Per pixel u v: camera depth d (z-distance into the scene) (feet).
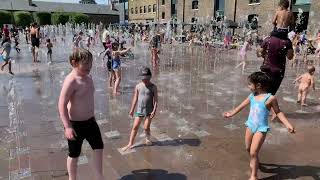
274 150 17.79
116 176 14.84
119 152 17.60
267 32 105.29
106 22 260.42
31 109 25.98
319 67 54.03
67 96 12.17
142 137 19.81
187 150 17.87
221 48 95.20
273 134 20.35
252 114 14.28
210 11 135.64
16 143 18.83
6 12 199.93
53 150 17.84
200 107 27.02
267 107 13.89
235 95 31.63
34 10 241.35
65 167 15.75
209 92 33.01
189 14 150.10
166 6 171.73
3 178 14.66
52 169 15.53
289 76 43.83
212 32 116.78
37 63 54.54
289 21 20.85
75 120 12.70
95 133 13.26
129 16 231.30
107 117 24.02
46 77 40.63
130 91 32.81
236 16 120.47
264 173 15.12
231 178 14.67
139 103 17.81
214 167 15.78
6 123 22.41
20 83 36.58
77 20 216.54
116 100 29.09
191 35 114.93
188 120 23.36
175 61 61.36
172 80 39.96
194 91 33.42
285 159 16.65
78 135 12.82
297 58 67.77
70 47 89.81
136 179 14.55
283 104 28.07
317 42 72.95
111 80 35.17
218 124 22.44
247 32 103.60
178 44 112.47
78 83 12.35
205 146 18.43
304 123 22.65
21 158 16.79
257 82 14.02
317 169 15.53
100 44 103.76
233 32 115.75
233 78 41.70
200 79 40.83
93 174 15.05
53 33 162.81
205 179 14.56
